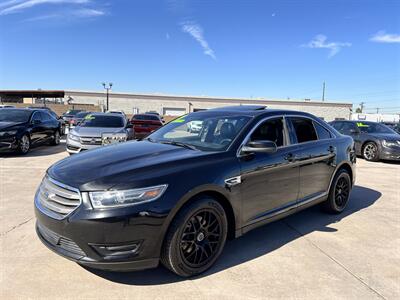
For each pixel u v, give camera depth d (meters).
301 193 4.14
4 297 2.57
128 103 50.75
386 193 6.37
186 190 2.80
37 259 3.18
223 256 3.40
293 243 3.78
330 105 55.31
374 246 3.77
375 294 2.79
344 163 4.86
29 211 4.54
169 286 2.80
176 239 2.77
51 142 12.52
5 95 47.06
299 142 4.19
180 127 4.18
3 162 8.59
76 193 2.63
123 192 2.59
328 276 3.06
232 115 4.02
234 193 3.20
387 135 11.07
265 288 2.82
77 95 49.34
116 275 2.95
